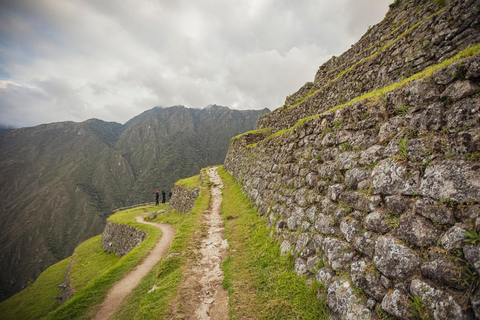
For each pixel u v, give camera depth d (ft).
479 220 10.49
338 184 21.68
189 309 22.68
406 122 16.34
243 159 78.64
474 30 24.34
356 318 14.20
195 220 51.49
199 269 30.58
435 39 28.40
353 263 16.35
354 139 21.52
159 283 28.94
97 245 107.45
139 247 52.95
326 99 53.42
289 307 19.30
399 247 13.43
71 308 29.58
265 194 43.73
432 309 10.82
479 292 9.58
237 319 19.95
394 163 15.98
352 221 18.13
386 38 46.65
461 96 13.01
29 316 64.80
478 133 11.80
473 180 11.34
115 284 35.27
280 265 25.59
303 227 25.11
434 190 12.89
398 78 33.06
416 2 44.14
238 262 30.19
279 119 84.17
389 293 13.03
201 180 101.71
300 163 31.78
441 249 11.55
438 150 13.58
